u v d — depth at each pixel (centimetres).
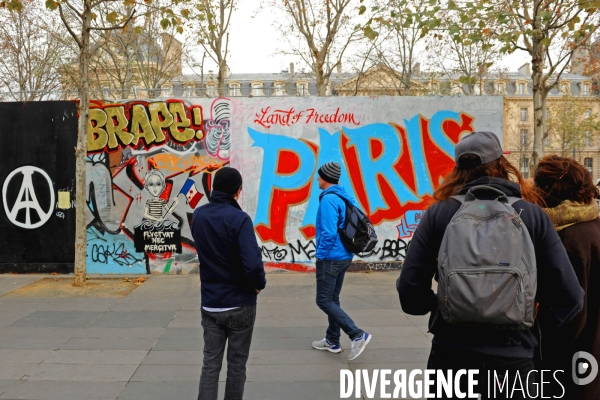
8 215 893
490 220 212
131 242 891
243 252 330
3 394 404
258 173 892
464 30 877
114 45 2398
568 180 278
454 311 205
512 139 5256
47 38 2611
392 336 555
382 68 2548
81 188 791
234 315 336
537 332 228
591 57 1574
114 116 887
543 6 819
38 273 890
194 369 459
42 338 550
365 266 898
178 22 805
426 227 234
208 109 889
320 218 480
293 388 418
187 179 890
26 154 891
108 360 482
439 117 891
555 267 215
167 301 716
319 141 892
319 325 600
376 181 893
